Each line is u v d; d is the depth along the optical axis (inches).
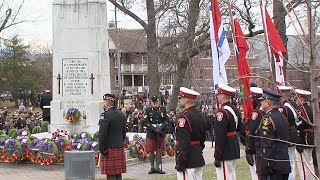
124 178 422.3
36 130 620.1
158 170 457.7
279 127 257.1
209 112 722.8
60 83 555.2
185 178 282.7
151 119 462.0
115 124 355.6
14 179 415.5
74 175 366.0
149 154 470.9
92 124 544.1
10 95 2541.8
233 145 301.4
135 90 2397.9
